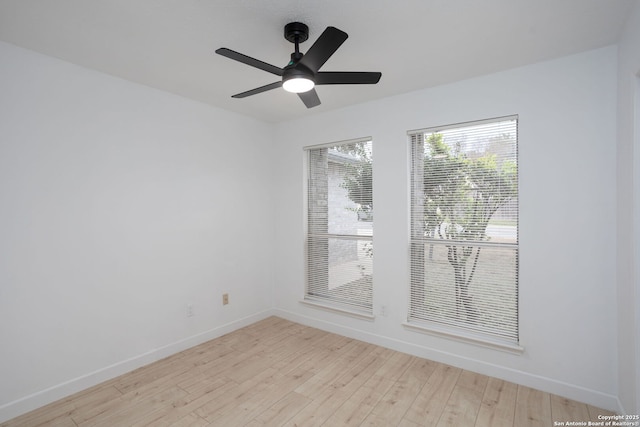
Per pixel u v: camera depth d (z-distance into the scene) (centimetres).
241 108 352
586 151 228
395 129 313
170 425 209
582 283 230
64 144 240
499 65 248
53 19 187
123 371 271
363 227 344
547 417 215
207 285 338
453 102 280
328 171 374
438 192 297
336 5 175
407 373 273
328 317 366
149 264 291
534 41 213
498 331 268
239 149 372
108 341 264
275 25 194
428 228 303
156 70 257
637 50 173
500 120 262
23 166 222
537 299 246
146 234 289
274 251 417
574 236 233
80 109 248
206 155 338
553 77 239
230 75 267
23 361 221
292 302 399
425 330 296
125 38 209
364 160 343
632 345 185
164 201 302
